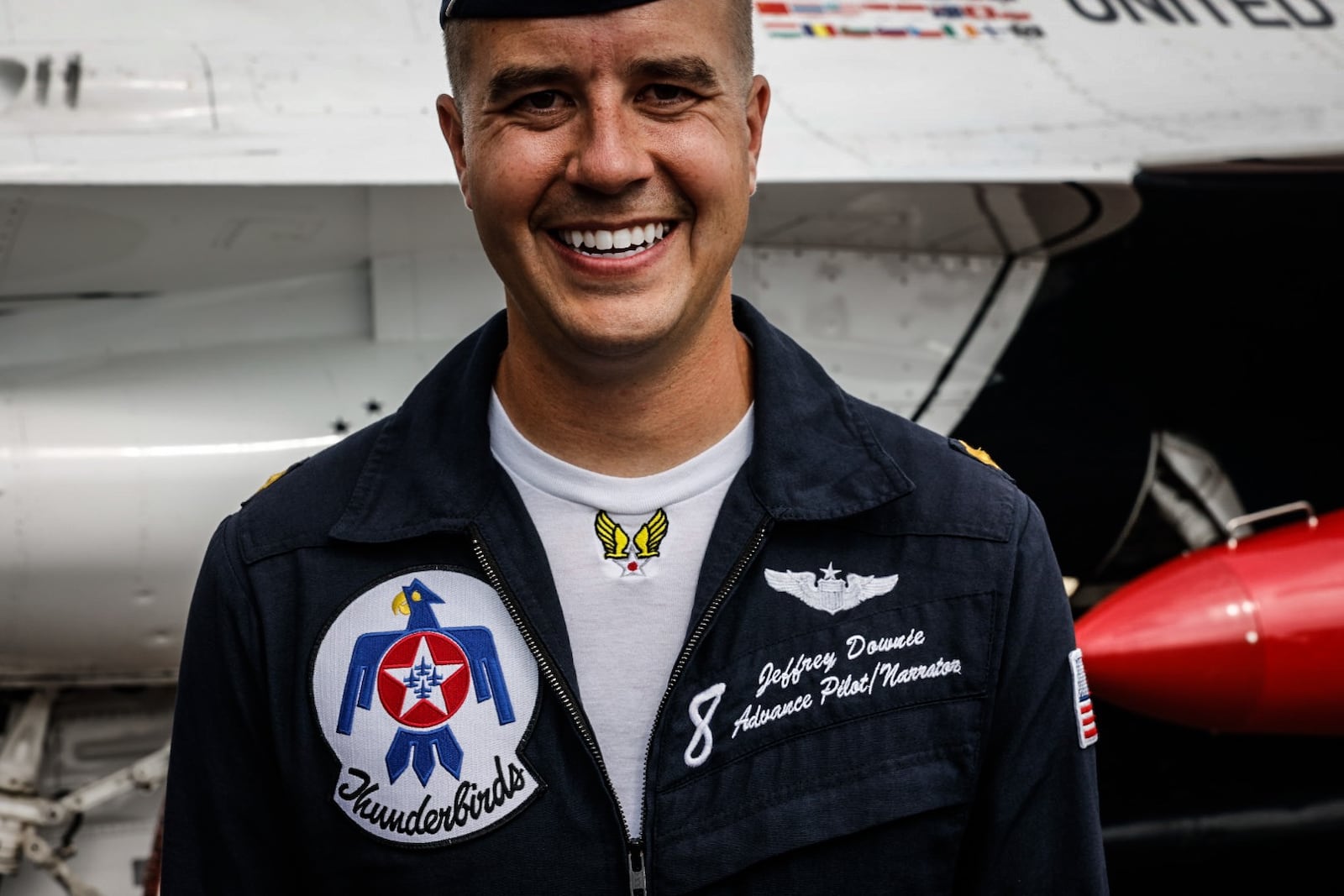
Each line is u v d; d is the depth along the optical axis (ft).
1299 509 11.55
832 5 11.51
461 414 4.08
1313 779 12.16
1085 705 4.16
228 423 9.55
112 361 9.87
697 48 3.53
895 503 4.06
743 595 3.93
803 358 4.28
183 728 4.16
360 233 9.82
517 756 3.81
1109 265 11.53
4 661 9.64
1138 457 11.50
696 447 4.04
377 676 3.85
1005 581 3.98
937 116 10.67
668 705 3.81
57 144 8.93
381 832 3.80
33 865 10.19
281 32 10.09
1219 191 10.61
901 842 3.85
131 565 9.32
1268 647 10.03
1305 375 12.18
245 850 4.12
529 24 3.47
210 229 9.52
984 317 11.28
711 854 3.75
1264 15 12.83
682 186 3.61
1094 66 11.68
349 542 3.97
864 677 3.90
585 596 3.95
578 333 3.65
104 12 9.86
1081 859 4.08
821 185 9.74
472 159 3.71
